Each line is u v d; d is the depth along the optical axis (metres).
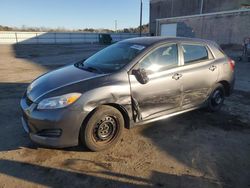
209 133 4.34
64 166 3.25
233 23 23.52
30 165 3.25
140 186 2.89
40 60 15.39
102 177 3.04
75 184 2.90
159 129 4.42
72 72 3.97
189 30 29.11
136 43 4.35
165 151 3.69
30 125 3.37
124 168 3.24
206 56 4.88
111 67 3.92
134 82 3.73
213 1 34.09
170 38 4.46
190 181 3.00
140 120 3.93
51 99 3.27
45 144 3.32
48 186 2.86
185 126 4.59
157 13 47.34
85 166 3.26
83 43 42.44
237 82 8.69
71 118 3.25
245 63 13.95
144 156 3.54
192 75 4.48
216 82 5.00
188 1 39.31
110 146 3.70
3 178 2.98
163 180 3.01
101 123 3.51
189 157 3.54
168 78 4.11
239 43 23.03
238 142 4.05
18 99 6.14
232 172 3.21
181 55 4.42
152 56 4.04
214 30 25.89
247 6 27.53
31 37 42.22
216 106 5.31
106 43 40.75
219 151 3.74
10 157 3.43
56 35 44.53
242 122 4.87
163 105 4.19
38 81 3.96
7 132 4.18
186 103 4.56
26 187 2.84
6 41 40.12
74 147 3.71
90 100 3.34
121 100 3.61
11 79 8.77
